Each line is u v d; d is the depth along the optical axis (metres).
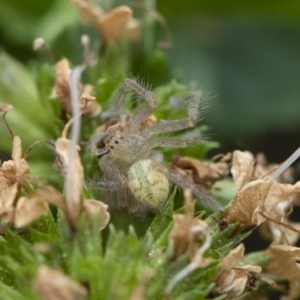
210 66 0.11
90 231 0.07
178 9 0.11
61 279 0.07
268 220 0.08
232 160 0.08
